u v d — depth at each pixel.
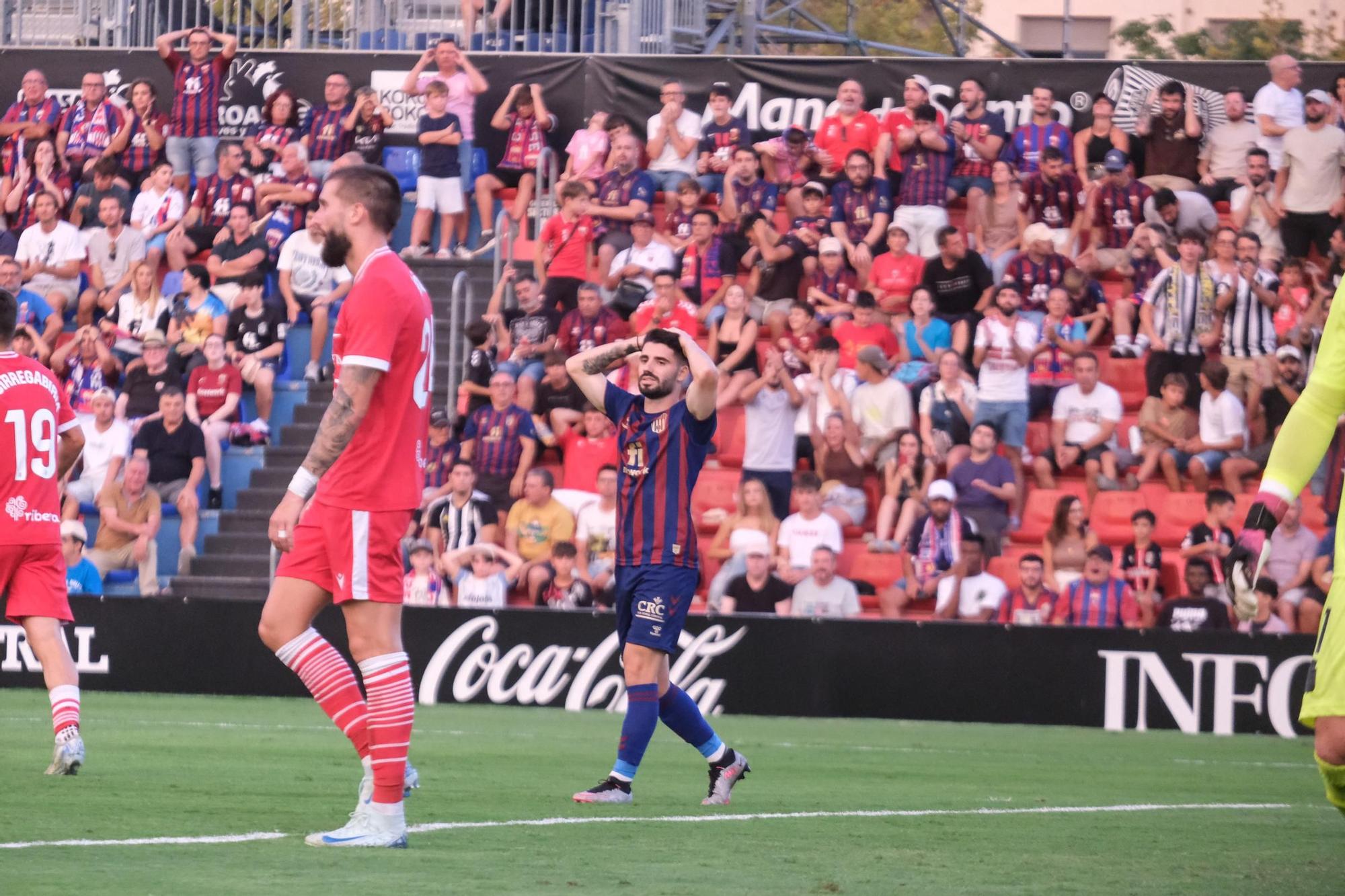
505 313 45.44
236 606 37.66
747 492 40.44
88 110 51.41
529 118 49.84
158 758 23.45
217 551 43.19
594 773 22.95
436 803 18.44
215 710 33.53
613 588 39.47
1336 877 13.98
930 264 44.25
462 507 40.28
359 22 54.50
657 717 19.25
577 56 49.69
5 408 20.14
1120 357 43.84
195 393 44.84
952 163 46.38
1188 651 34.59
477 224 51.12
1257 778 25.06
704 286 45.16
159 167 50.16
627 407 19.20
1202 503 40.84
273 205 49.06
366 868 12.94
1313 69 45.50
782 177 47.69
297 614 15.32
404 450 14.47
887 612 39.34
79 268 49.53
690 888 12.46
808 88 47.69
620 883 12.64
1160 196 45.06
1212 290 42.75
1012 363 41.72
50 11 55.38
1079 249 45.69
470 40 52.59
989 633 35.34
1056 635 35.12
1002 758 27.61
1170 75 46.12
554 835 15.73
